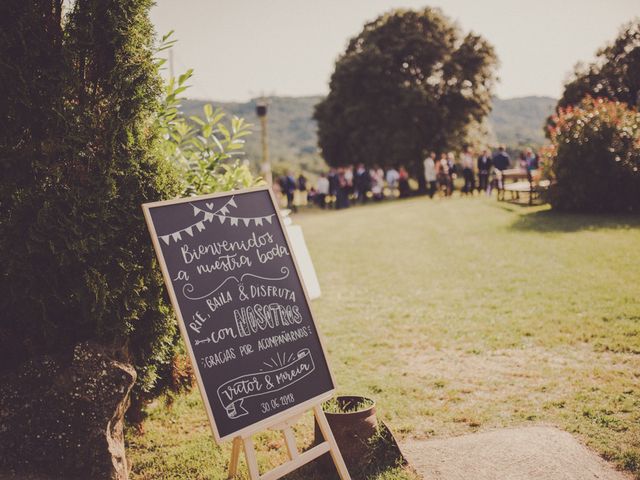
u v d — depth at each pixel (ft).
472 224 51.67
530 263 33.09
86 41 12.19
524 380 17.28
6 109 11.65
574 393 16.02
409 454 13.42
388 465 12.83
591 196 49.49
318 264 40.63
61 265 11.82
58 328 12.63
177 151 16.74
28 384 11.80
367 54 127.24
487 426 14.61
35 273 12.00
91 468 11.59
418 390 17.15
